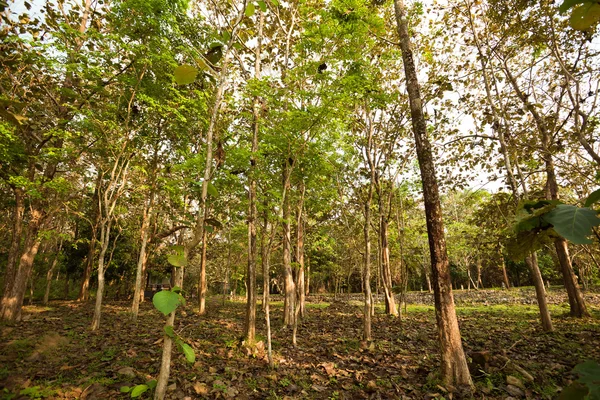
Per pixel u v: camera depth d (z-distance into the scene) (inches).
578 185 361.4
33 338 276.7
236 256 897.5
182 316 507.2
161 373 97.8
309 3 327.6
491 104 353.1
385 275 568.4
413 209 625.6
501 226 429.7
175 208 476.1
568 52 350.9
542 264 1075.9
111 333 330.6
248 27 369.4
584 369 28.8
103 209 507.5
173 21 334.3
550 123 388.2
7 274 430.9
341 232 650.8
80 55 349.4
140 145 436.5
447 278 200.8
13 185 416.2
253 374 211.2
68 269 892.0
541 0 310.2
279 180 321.4
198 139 428.5
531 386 177.6
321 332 370.6
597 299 676.7
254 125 304.2
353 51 272.5
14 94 347.3
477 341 294.7
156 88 400.8
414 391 177.2
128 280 959.6
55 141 416.8
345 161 427.2
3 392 158.2
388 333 354.3
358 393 176.2
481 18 378.0
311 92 245.8
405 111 403.5
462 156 434.6
